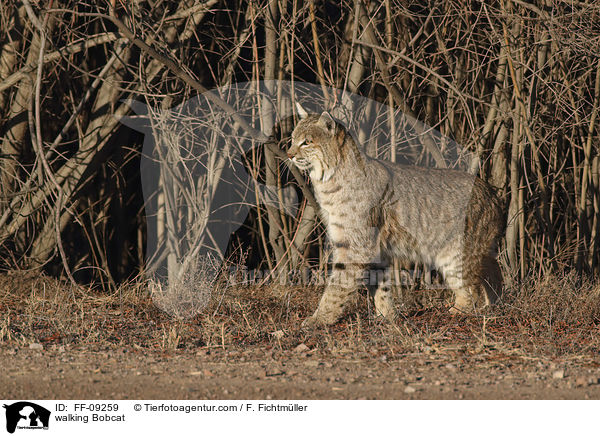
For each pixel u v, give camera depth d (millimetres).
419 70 13406
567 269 14367
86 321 10445
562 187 14625
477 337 9273
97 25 14172
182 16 12656
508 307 11289
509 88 13023
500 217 12125
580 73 14031
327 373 7754
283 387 7160
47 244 14070
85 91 14109
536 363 8258
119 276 15766
